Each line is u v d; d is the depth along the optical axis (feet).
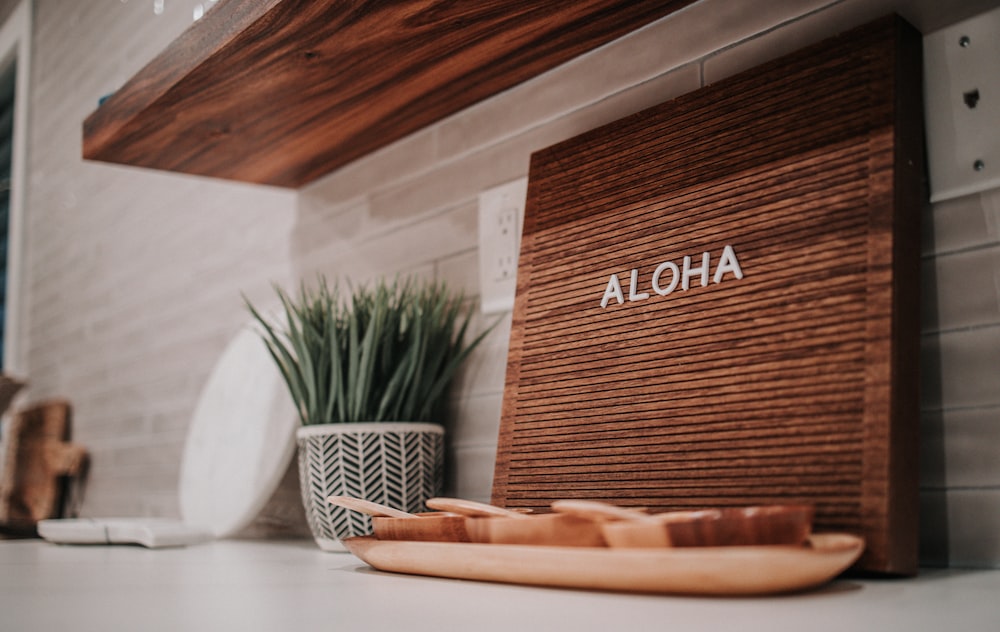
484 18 3.06
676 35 3.12
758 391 2.37
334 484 3.43
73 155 8.58
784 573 1.74
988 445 2.28
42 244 9.27
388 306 3.62
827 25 2.71
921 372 2.43
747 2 2.92
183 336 6.34
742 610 1.68
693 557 1.77
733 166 2.64
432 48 3.29
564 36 3.26
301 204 5.05
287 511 4.28
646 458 2.61
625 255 2.89
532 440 3.00
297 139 4.25
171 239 6.64
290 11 2.97
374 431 3.42
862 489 2.08
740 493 2.34
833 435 2.18
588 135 3.18
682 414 2.55
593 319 2.92
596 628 1.53
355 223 4.58
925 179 2.46
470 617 1.67
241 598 1.99
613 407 2.76
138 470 6.81
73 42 8.61
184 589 2.18
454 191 3.96
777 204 2.49
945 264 2.42
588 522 2.07
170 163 4.51
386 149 4.40
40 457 7.66
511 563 2.07
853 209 2.31
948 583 2.02
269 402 4.27
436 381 3.72
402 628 1.57
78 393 8.06
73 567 2.84
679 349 2.61
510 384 3.15
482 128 3.85
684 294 2.65
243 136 4.18
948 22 2.46
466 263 3.85
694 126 2.80
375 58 3.38
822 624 1.53
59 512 7.63
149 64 3.75
